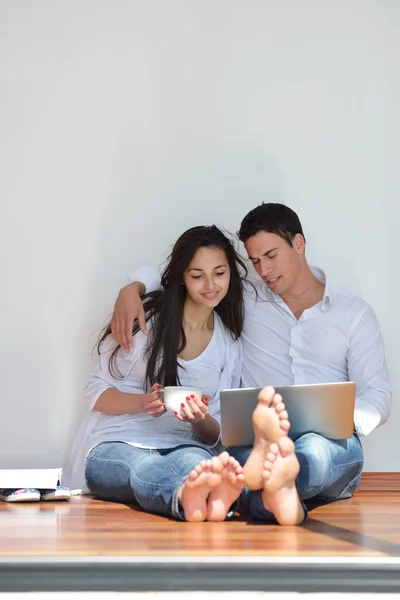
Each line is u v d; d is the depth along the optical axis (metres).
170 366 2.73
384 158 3.42
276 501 2.05
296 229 2.82
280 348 2.90
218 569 1.61
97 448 2.64
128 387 2.81
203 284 2.73
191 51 3.40
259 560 1.63
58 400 3.32
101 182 3.37
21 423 3.31
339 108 3.41
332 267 3.40
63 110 3.38
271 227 2.77
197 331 2.83
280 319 2.90
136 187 3.38
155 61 3.39
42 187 3.36
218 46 3.40
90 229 3.36
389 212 3.42
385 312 3.40
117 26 3.39
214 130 3.40
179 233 3.37
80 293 3.35
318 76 3.42
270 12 3.41
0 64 3.37
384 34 3.42
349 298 2.86
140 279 2.94
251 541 1.84
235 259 2.90
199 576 1.61
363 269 3.41
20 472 2.62
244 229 2.81
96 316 3.34
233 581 1.60
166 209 3.38
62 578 1.61
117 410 2.70
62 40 3.38
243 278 2.97
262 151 3.40
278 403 2.02
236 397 2.28
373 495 2.69
